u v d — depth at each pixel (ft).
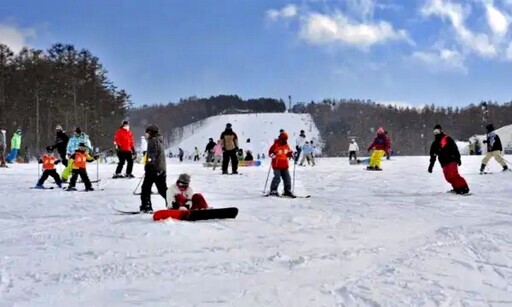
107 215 34.55
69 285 17.90
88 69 238.89
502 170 70.13
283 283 18.11
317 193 48.85
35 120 224.74
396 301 16.15
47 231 28.19
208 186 54.85
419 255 22.21
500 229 27.94
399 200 42.63
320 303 16.01
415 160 107.86
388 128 515.91
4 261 21.30
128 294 16.90
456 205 39.06
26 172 74.23
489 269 19.85
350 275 19.16
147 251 23.11
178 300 16.28
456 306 15.74
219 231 27.84
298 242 25.17
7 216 34.40
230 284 18.01
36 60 233.35
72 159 53.21
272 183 46.01
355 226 29.76
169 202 33.22
